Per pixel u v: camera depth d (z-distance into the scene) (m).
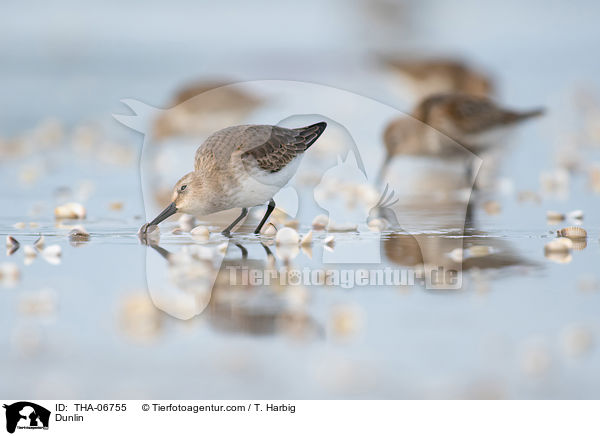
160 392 5.74
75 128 20.41
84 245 9.93
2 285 8.19
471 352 6.35
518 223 11.23
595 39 36.00
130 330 6.91
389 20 35.66
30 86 25.91
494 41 36.16
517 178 14.92
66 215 11.71
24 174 15.56
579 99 22.72
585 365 6.10
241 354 6.40
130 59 30.84
